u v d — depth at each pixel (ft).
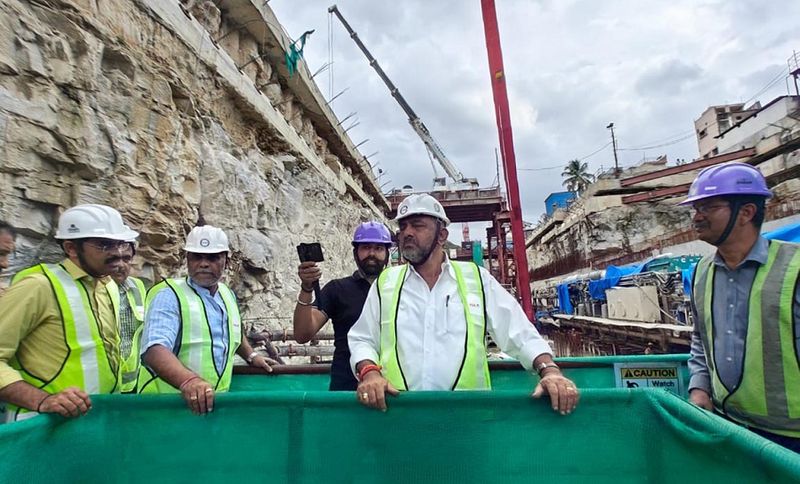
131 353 10.53
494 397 5.96
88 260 7.97
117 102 18.56
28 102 14.37
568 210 134.72
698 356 8.33
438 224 7.32
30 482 5.36
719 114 135.54
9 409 7.64
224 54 29.09
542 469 5.82
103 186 17.66
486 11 28.91
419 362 6.68
